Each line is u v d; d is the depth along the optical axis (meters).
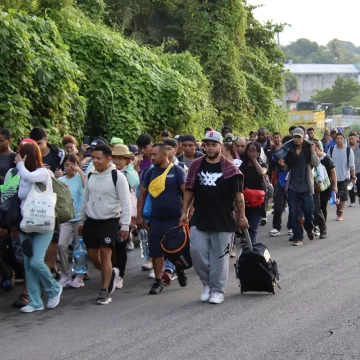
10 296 10.72
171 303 10.05
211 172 9.89
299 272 11.91
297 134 14.69
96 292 10.87
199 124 24.11
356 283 10.90
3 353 7.87
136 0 30.47
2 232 10.47
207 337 8.24
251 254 10.08
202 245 9.95
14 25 14.79
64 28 19.72
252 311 9.41
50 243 10.19
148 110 20.25
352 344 7.84
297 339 8.05
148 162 13.65
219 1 29.98
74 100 17.17
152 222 10.77
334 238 15.63
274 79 36.56
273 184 19.02
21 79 14.97
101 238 10.06
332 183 17.06
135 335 8.45
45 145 11.70
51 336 8.50
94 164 10.12
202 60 29.72
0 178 10.88
